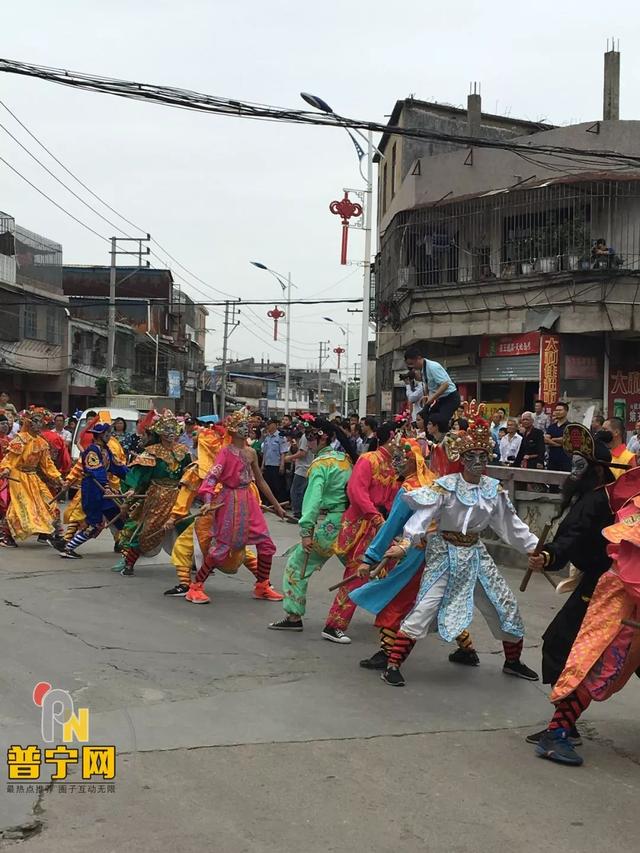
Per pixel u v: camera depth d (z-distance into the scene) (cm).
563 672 477
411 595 635
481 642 727
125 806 406
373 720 533
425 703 568
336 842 377
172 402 3359
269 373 9594
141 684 585
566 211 2156
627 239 2077
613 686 475
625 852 375
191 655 660
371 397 4347
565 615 512
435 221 2391
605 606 475
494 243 2267
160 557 1089
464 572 597
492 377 2239
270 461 1739
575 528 493
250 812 404
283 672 627
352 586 703
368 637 736
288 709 546
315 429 747
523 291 2133
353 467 748
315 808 409
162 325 5350
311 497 727
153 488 952
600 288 2011
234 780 438
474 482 593
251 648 688
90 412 1397
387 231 2703
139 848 368
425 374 952
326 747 486
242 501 844
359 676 623
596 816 409
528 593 929
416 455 654
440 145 2658
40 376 3806
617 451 884
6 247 3438
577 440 500
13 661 622
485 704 570
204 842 374
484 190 2305
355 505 697
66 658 636
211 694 571
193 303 3116
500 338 2214
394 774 452
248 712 539
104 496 1080
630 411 2098
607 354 2080
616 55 2336
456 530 597
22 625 724
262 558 864
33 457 1176
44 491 1188
